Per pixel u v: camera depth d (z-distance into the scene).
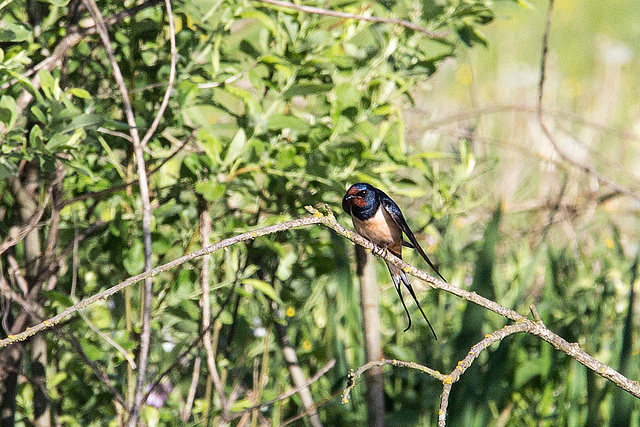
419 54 8.45
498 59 23.16
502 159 14.95
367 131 7.66
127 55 8.34
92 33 7.68
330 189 7.92
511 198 13.99
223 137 8.29
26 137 7.46
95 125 6.83
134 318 8.73
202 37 8.34
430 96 17.36
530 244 12.67
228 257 8.23
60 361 8.96
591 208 13.23
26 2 7.99
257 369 9.34
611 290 10.58
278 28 7.89
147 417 8.33
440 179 9.04
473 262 12.06
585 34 28.20
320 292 9.30
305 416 8.84
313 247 8.51
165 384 9.21
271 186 8.14
